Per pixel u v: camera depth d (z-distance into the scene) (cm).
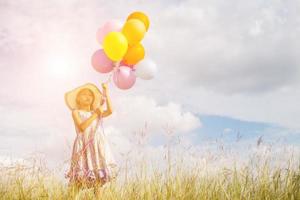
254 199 450
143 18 593
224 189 461
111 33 537
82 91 557
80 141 517
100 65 559
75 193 477
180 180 473
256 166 473
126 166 489
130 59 564
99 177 498
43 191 480
